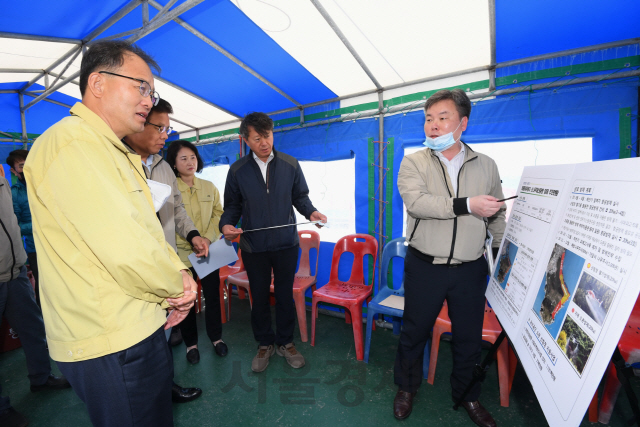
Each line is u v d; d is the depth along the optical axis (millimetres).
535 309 909
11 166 2826
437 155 1564
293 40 2008
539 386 781
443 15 1664
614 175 691
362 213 2756
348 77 2393
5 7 1927
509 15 1634
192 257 1828
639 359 1440
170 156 2287
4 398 1688
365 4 1629
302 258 3029
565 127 1950
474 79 2182
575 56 1898
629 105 1806
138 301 846
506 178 2180
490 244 1597
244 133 1884
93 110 855
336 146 2828
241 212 2193
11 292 1868
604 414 1583
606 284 626
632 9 1539
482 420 1580
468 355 1579
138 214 812
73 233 757
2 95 3537
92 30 2312
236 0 1697
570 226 829
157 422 899
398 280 2598
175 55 2221
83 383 815
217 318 2350
